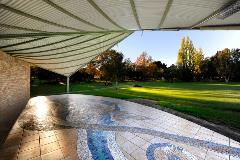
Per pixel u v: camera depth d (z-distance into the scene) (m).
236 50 50.72
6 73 7.56
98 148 5.23
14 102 8.78
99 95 17.38
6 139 5.77
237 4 2.92
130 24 5.38
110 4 3.46
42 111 9.80
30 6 3.02
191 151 5.19
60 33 5.12
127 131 6.68
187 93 20.70
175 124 7.70
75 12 3.75
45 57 10.04
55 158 4.60
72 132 6.48
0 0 2.62
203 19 4.27
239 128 7.38
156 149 5.26
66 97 15.63
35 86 27.61
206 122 8.10
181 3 3.31
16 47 6.75
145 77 54.66
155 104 12.48
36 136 6.05
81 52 10.70
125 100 14.16
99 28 5.55
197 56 52.16
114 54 35.28
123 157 4.75
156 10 3.82
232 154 5.07
